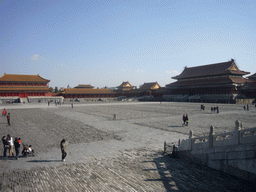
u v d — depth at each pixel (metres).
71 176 13.33
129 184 12.18
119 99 152.38
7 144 17.53
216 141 14.48
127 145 20.97
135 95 159.25
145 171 14.23
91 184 12.16
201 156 15.73
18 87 113.69
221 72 107.56
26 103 97.06
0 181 12.55
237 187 11.68
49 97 114.00
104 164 15.58
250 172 11.99
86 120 39.12
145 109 64.56
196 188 11.67
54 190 11.40
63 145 16.42
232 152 13.14
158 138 23.88
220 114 47.62
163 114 49.19
